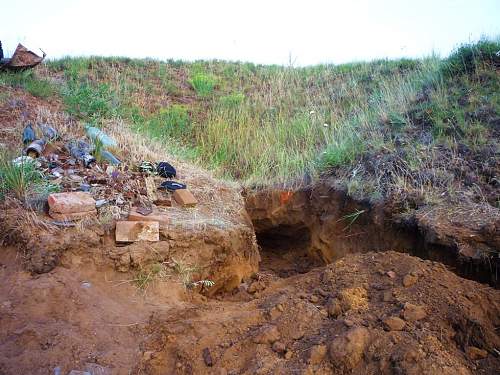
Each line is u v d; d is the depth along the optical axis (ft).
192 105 35.76
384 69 37.50
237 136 31.27
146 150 23.81
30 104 24.50
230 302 16.71
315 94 36.22
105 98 30.94
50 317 13.03
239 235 19.47
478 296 12.30
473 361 10.77
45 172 18.94
